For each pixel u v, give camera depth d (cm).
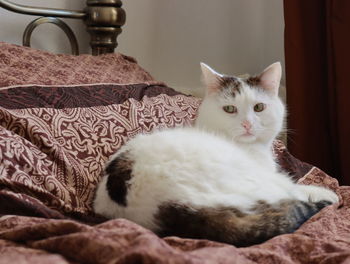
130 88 178
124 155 116
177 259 68
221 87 149
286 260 86
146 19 260
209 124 149
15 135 127
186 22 272
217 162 109
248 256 84
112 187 110
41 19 213
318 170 183
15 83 154
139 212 102
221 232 94
